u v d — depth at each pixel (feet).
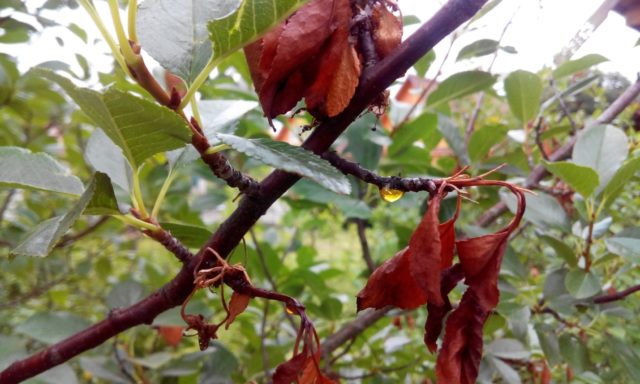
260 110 1.26
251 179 0.52
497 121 1.52
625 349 0.94
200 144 0.49
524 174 1.17
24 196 1.86
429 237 0.43
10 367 0.59
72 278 1.90
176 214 1.49
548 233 1.02
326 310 1.35
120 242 2.02
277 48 0.47
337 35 0.47
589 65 1.03
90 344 0.59
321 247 2.72
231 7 0.60
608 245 0.82
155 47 0.56
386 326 1.39
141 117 0.46
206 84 1.08
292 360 0.50
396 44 0.51
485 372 1.00
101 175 0.51
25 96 1.45
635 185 1.09
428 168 1.30
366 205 1.18
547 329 0.94
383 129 1.25
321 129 0.51
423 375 1.27
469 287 0.47
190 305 1.02
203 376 1.14
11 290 1.93
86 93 0.43
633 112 1.19
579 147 0.93
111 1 0.46
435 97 1.14
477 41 0.94
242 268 0.51
